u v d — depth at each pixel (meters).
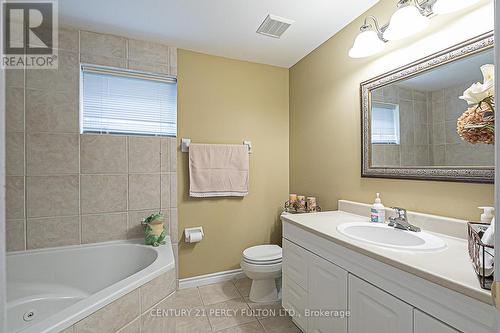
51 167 1.80
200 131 2.29
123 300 1.20
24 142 1.74
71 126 1.85
